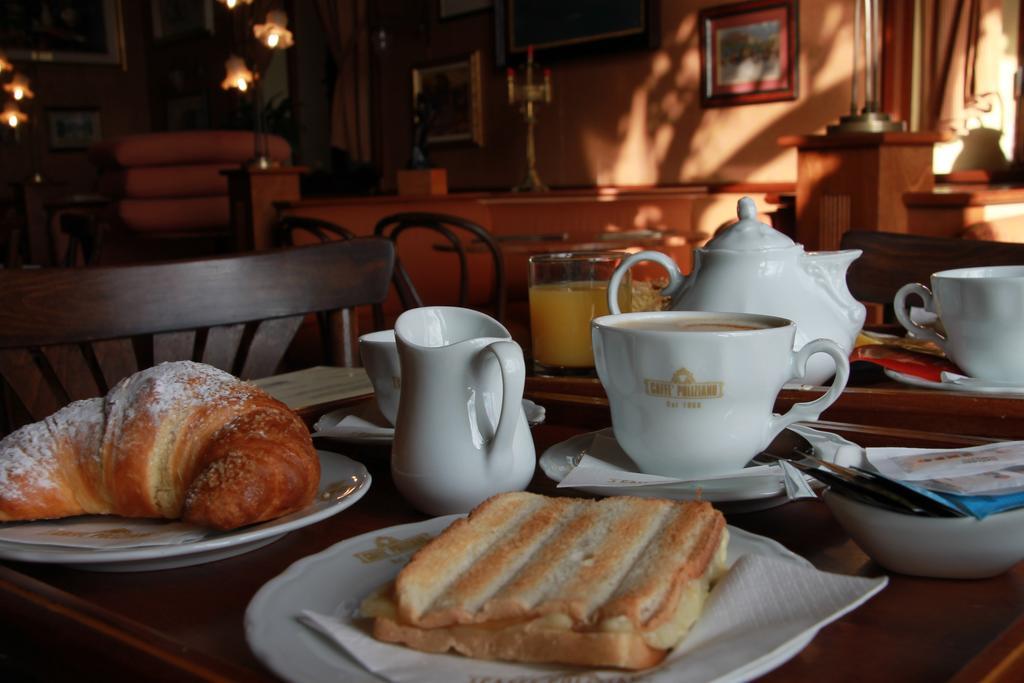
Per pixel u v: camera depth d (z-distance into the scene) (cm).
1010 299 76
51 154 806
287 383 99
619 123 495
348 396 92
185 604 47
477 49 560
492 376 58
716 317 65
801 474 55
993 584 47
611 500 47
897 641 40
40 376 103
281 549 55
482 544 44
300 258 126
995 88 352
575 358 96
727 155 448
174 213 441
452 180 594
